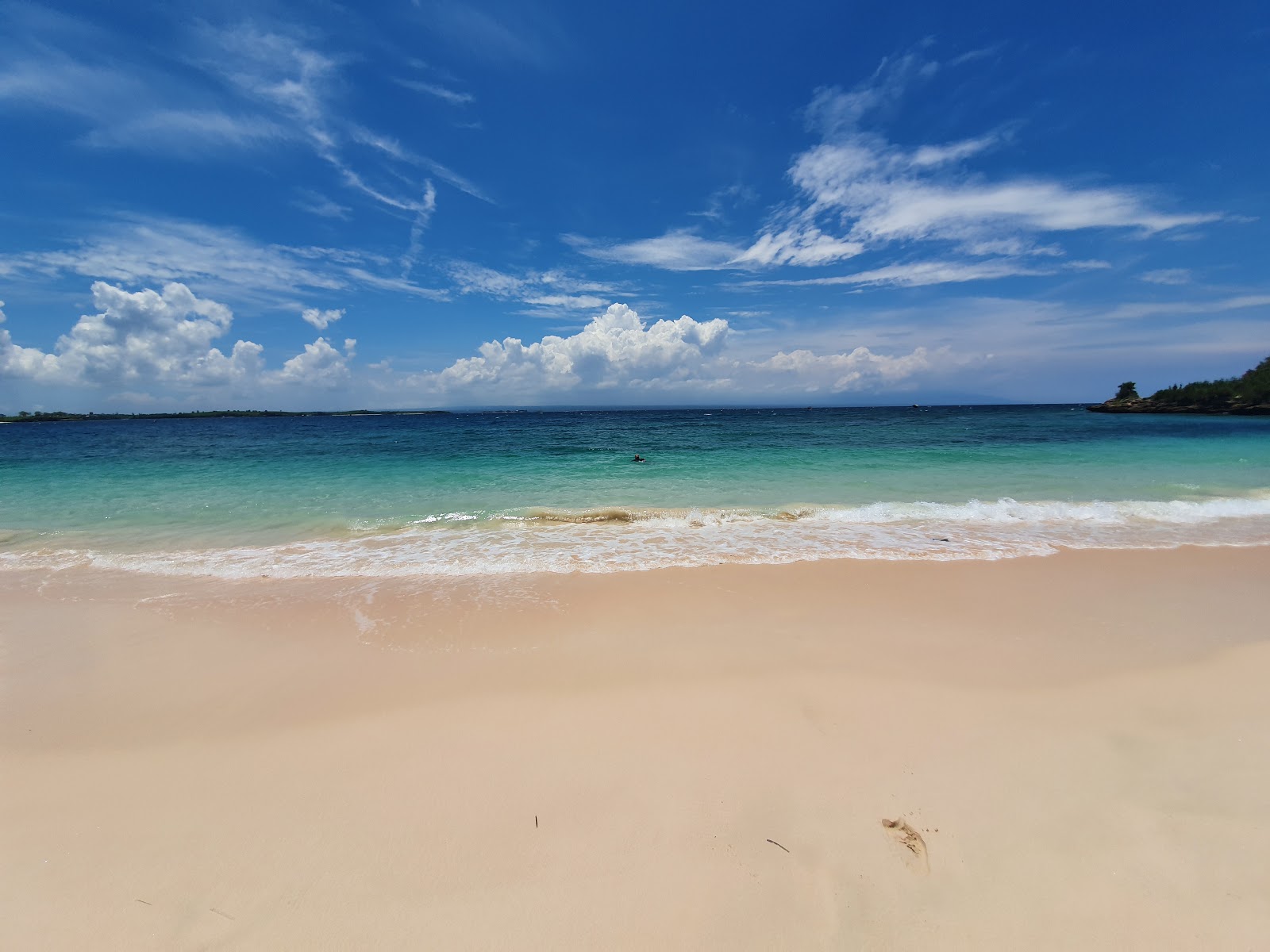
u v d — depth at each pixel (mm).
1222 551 7734
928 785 3061
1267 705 3844
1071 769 3184
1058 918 2285
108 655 4898
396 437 32625
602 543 8453
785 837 2725
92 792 3154
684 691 4125
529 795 3049
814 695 4035
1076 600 5973
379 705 4012
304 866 2625
